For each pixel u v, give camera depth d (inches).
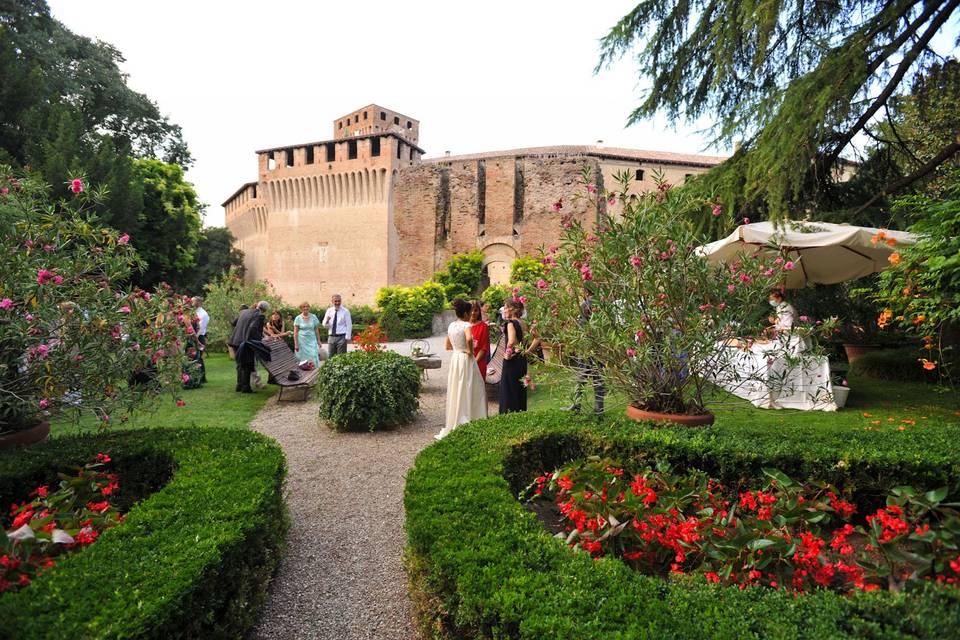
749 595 71.3
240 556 93.0
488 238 1525.6
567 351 174.7
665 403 169.9
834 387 265.6
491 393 328.8
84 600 69.4
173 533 90.0
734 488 129.6
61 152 595.8
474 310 222.8
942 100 392.5
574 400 173.3
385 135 1546.5
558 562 80.0
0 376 141.5
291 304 1685.5
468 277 1382.9
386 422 257.4
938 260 177.9
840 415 253.4
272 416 286.0
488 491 108.8
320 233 1654.8
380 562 125.6
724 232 369.4
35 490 123.5
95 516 101.3
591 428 151.4
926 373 344.5
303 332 402.0
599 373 173.3
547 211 1465.3
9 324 141.3
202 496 107.3
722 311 155.7
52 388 145.2
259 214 1854.1
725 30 325.7
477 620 72.3
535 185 1482.5
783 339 174.6
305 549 132.3
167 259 872.3
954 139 417.7
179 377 174.7
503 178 1519.4
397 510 158.1
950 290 193.0
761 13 292.4
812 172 371.2
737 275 159.6
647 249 156.6
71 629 63.4
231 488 111.7
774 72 361.7
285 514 135.2
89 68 852.6
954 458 122.5
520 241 1496.1
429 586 89.1
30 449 137.9
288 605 107.1
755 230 249.1
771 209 310.2
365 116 1988.2
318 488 177.2
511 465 136.3
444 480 116.3
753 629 64.3
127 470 139.8
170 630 70.9
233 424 264.1
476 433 151.2
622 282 159.2
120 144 892.0
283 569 121.9
